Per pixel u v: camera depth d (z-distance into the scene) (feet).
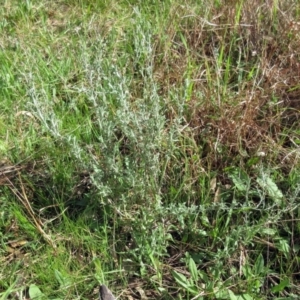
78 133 8.39
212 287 6.39
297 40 9.55
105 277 6.72
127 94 7.58
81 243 7.06
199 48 10.14
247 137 8.18
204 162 7.94
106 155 6.93
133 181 6.78
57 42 10.73
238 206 7.41
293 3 10.28
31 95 7.20
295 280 6.69
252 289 6.49
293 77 9.01
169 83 9.04
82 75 9.49
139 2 11.57
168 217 7.14
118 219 7.13
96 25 10.94
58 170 7.81
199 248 7.00
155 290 6.70
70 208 7.60
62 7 12.08
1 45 10.57
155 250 6.80
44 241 7.16
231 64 9.77
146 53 8.91
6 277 6.81
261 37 9.91
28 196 7.73
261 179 7.25
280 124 8.45
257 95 8.36
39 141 8.42
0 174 8.00
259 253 6.94
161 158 7.68
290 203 6.70
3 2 12.04
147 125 6.77
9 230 7.36
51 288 6.63
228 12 10.23
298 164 7.68
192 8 10.75
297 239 7.04
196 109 8.36
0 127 8.72
